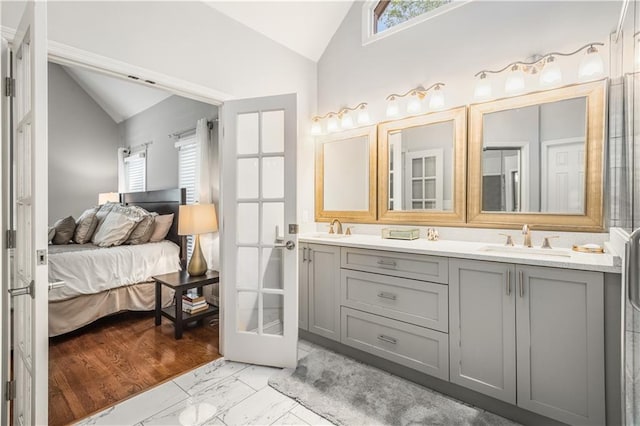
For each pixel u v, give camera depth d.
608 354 1.39
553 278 1.52
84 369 2.22
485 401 1.78
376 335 2.18
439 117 2.45
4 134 1.44
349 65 3.01
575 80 1.93
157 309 3.02
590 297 1.43
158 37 2.04
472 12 2.32
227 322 2.36
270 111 2.28
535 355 1.58
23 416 1.38
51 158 5.00
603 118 1.83
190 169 3.97
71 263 2.79
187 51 2.18
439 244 2.18
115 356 2.41
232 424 1.67
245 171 2.35
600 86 1.84
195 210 2.97
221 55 2.38
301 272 2.63
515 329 1.63
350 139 2.99
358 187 2.94
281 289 2.27
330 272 2.44
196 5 2.24
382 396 1.89
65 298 2.70
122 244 3.41
